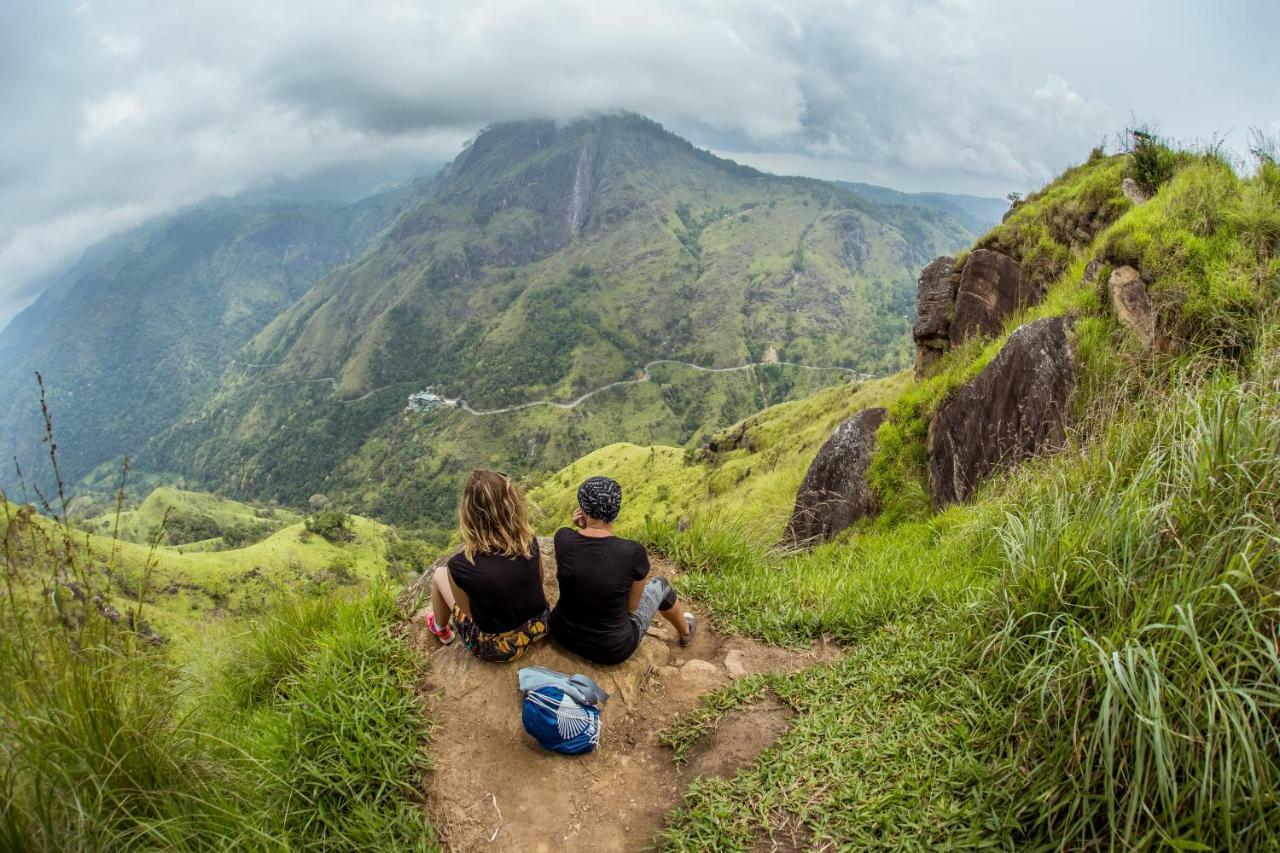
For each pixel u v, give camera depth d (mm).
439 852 3771
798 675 4992
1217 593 3229
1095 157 16312
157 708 3674
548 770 4297
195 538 141375
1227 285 8289
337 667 4832
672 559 7504
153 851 3193
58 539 3240
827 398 74438
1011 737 3727
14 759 3070
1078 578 4117
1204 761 2883
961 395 11125
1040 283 13914
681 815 3852
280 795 3943
